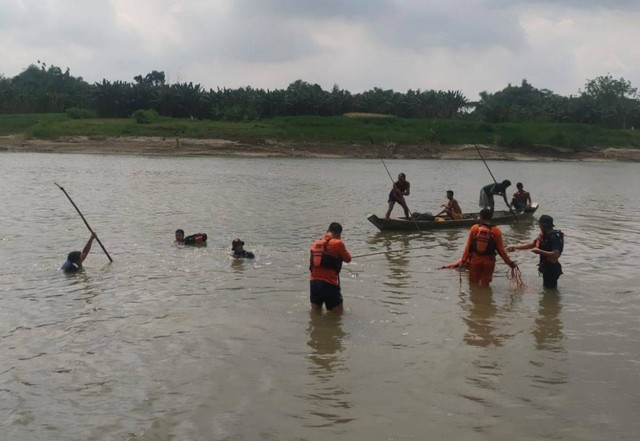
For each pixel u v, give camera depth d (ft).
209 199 90.43
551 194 115.03
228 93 307.78
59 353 27.61
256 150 234.99
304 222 69.31
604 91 403.75
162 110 299.38
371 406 22.74
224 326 31.42
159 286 39.34
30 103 314.35
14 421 21.48
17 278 41.04
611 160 265.34
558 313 34.37
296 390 24.02
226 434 20.71
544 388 24.36
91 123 256.11
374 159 235.20
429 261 48.26
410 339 29.89
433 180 143.33
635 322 32.89
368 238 59.41
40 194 91.66
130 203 83.41
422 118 314.76
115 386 24.26
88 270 43.60
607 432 20.95
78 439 20.38
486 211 40.34
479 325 32.12
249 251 50.01
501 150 264.52
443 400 23.26
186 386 24.29
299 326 31.63
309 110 302.45
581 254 51.75
